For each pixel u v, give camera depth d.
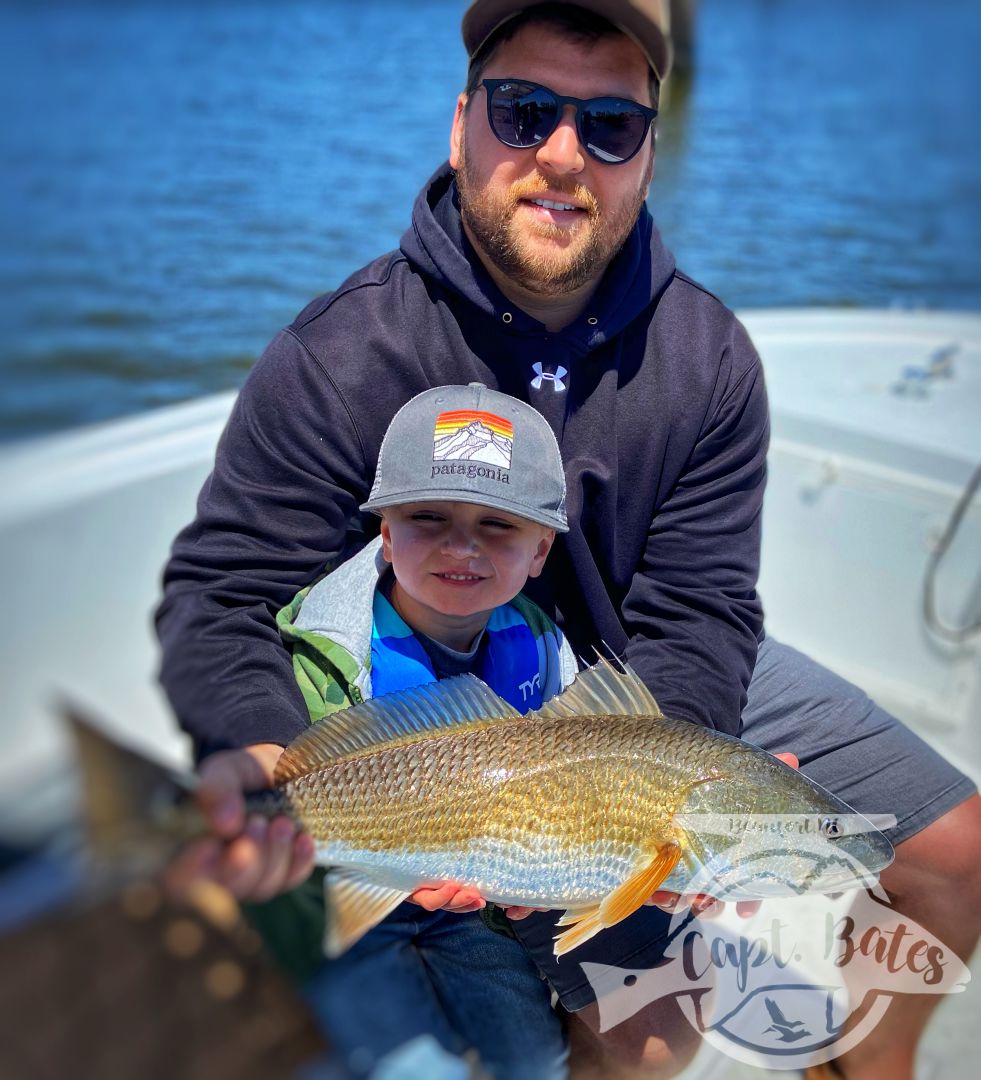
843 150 12.15
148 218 6.73
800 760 2.32
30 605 1.21
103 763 0.96
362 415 2.18
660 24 2.09
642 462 2.28
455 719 1.82
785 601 3.54
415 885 1.73
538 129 2.08
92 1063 0.88
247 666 1.97
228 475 2.14
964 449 3.18
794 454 3.46
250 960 1.03
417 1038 1.43
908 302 7.25
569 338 2.20
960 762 3.13
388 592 2.15
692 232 9.12
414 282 2.25
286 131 10.41
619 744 1.83
